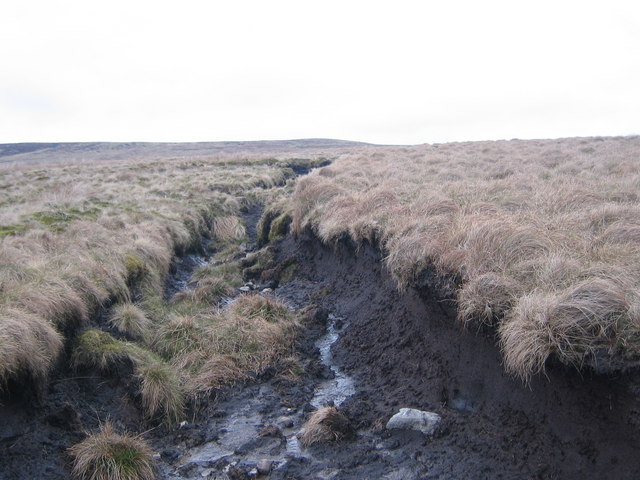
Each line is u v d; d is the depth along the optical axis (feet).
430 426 20.43
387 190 39.34
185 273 45.47
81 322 26.13
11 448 18.34
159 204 57.16
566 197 31.71
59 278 26.94
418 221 29.81
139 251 39.09
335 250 39.42
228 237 57.41
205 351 28.30
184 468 20.20
